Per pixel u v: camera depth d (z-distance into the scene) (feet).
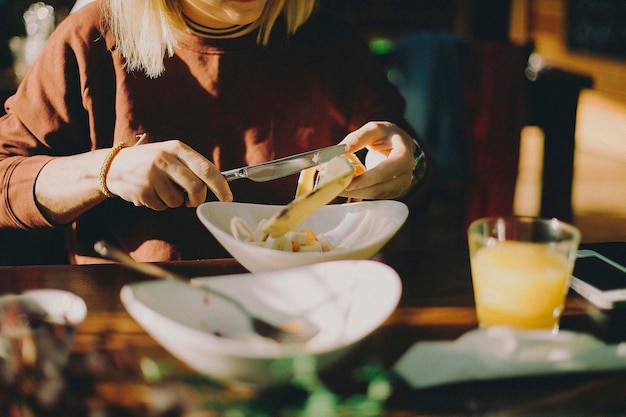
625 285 2.71
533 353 2.18
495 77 6.15
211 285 2.45
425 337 2.44
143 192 3.02
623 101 12.36
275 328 2.37
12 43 6.81
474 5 14.01
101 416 2.08
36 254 4.01
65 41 3.68
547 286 2.36
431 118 6.40
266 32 3.74
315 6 4.00
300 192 3.23
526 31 14.74
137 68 3.69
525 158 10.68
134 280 2.82
